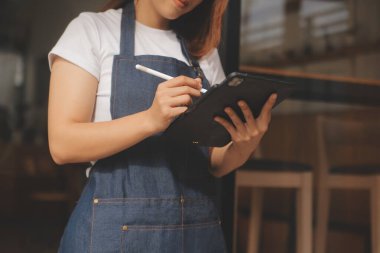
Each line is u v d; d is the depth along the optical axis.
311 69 3.56
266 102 1.12
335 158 2.87
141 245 1.12
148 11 1.31
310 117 2.90
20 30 5.71
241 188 2.65
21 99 5.66
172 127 1.12
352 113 2.96
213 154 1.39
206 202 1.24
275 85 1.07
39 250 3.90
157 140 1.19
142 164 1.16
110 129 1.10
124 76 1.19
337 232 2.88
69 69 1.16
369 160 2.97
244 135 1.16
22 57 5.76
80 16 1.27
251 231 2.52
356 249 2.92
